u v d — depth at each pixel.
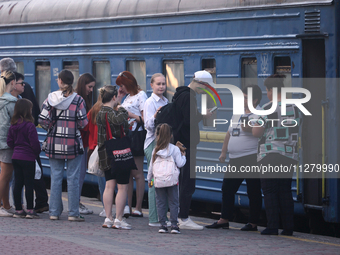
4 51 29.17
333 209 17.55
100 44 24.22
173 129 16.84
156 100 18.25
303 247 15.27
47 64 27.22
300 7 17.92
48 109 17.91
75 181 18.25
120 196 17.09
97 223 18.17
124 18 23.08
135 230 17.11
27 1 28.66
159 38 21.92
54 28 26.28
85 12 24.78
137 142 19.14
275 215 16.86
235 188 17.89
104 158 16.98
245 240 16.03
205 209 24.19
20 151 18.30
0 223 17.55
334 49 17.27
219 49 20.00
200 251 14.31
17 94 19.50
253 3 19.03
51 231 16.38
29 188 18.52
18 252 13.12
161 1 21.84
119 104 18.86
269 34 18.69
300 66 17.92
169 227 17.70
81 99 18.08
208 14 20.30
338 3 17.23
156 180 16.48
